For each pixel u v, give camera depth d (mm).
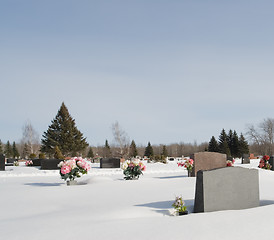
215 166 18719
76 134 63281
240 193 8844
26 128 70000
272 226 6000
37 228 6793
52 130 61625
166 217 7367
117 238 5637
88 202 10227
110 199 10594
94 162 45812
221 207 8500
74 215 8211
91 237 5805
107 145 88500
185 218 7012
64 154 60719
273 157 22875
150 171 27688
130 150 73062
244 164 37656
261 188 12734
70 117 63438
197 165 18516
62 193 12031
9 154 91875
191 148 117438
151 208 8805
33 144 72125
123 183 14180
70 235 6008
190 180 15062
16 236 6168
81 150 62625
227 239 5336
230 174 8750
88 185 13867
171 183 14211
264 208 7809
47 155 62156
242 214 7211
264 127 80875
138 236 5695
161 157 45375
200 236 5539
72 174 14891
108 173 25312
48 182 17859
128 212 8328
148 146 79688
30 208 9617
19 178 21516
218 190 8516
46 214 8625
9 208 9688
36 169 31156
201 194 8398
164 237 5559
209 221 6598
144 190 12336
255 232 5664
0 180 20000
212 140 77812
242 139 80812
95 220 7473
